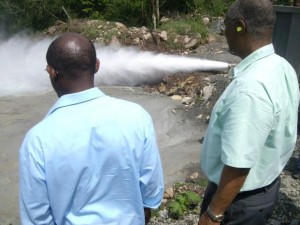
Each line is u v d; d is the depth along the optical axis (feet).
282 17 15.07
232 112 5.84
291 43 15.01
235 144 5.74
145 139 5.48
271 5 6.19
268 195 6.63
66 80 5.25
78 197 5.20
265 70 6.01
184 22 35.86
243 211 6.58
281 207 12.04
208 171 6.75
